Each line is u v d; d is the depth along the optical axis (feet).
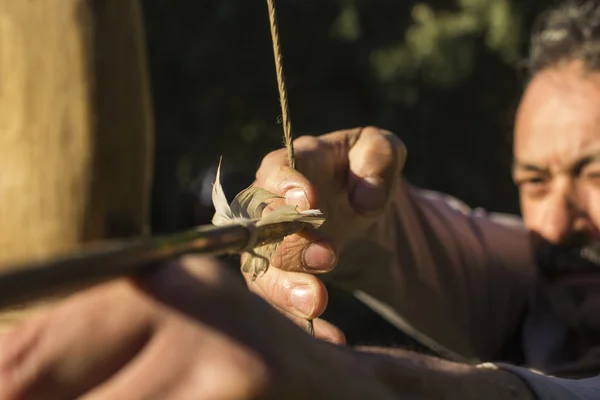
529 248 2.59
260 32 8.59
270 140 8.77
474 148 8.97
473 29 8.73
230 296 0.73
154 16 8.42
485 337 2.51
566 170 2.31
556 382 1.31
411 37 8.66
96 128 0.77
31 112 0.76
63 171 0.77
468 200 8.93
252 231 0.89
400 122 8.79
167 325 0.70
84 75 0.77
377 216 1.74
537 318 2.36
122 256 0.69
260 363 0.71
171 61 8.48
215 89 8.58
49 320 0.70
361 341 6.79
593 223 2.25
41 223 0.77
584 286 2.25
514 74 8.82
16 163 0.77
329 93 8.82
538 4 8.53
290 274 1.42
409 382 1.01
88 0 0.77
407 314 2.33
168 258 0.73
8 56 0.76
